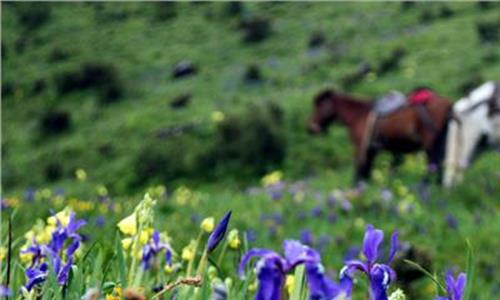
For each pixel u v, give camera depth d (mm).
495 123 19297
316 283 1782
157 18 70938
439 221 14500
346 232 13641
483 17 58938
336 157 38438
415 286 9500
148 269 3086
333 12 67562
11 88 58375
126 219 2871
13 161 46406
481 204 16641
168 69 59812
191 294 2514
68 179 43062
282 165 37969
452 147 18938
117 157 43625
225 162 38594
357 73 51188
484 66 49844
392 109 19547
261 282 1792
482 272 11953
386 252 9719
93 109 52469
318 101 20391
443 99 19172
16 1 73438
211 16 69812
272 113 42094
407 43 56531
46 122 50094
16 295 2703
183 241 8820
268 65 57625
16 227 9914
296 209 15172
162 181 38750
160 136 44531
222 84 54656
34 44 67250
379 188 17578
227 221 2537
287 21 66875
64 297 2443
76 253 3197
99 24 70875
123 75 59344
